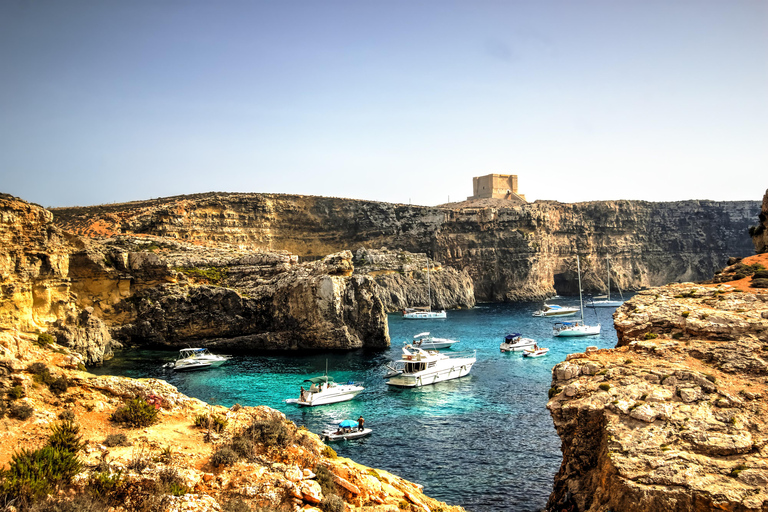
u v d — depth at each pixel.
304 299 101.56
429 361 74.06
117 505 18.30
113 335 100.56
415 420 56.41
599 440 28.30
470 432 52.09
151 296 105.69
